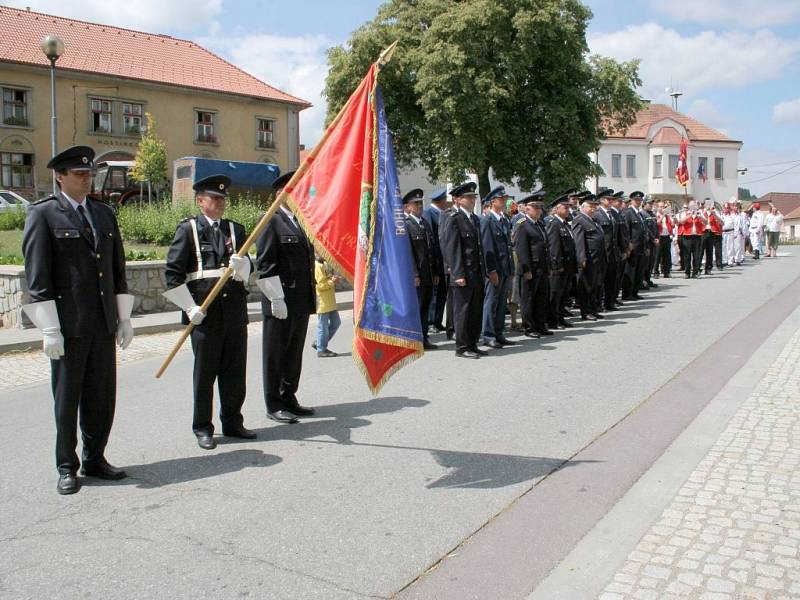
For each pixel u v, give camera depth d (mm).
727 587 3180
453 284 8664
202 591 3311
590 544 3691
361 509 4211
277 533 3906
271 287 5750
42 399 7137
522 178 27719
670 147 48562
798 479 4414
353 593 3281
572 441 5387
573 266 10875
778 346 8602
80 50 34031
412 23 27609
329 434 5684
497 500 4320
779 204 68188
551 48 25312
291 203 5199
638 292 14539
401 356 4898
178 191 21219
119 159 33781
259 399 6926
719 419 5723
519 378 7461
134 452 5336
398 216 4953
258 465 4992
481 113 24578
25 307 4438
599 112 27781
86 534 3932
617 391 6824
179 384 7602
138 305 12266
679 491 4305
